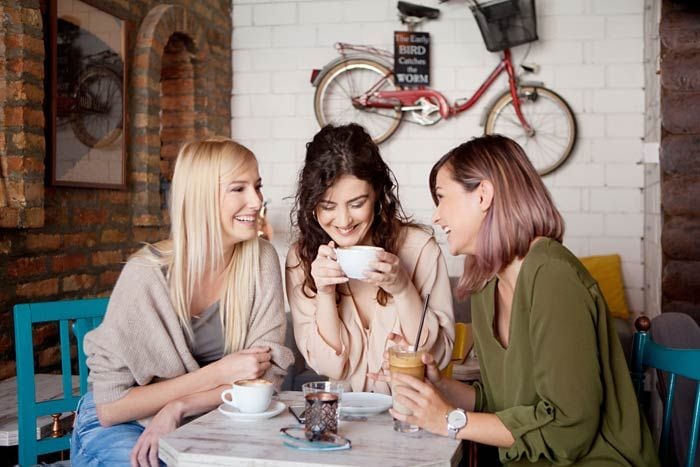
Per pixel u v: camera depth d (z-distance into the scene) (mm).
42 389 2400
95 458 1686
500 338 1607
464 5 4703
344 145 1752
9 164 2621
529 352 1422
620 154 4602
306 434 1318
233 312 1841
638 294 4578
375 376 1598
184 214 1764
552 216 1481
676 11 3127
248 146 4977
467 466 2211
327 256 1773
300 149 4926
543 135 4660
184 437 1345
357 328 1882
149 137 3633
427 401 1361
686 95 3094
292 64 4918
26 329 2041
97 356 1711
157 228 3893
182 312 1766
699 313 3121
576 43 4625
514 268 1519
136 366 1696
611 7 4582
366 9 4824
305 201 1805
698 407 1535
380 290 1869
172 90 4418
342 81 4891
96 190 3287
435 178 1600
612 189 4617
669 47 3117
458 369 2586
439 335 1882
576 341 1327
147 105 3615
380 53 4793
